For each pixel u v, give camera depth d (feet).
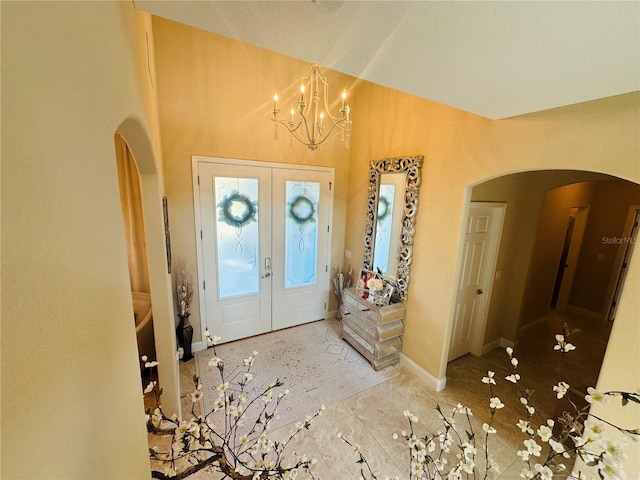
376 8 2.98
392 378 9.80
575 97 4.95
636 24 2.88
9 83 0.98
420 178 9.26
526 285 11.53
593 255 15.06
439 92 5.25
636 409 4.96
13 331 0.97
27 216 1.08
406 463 6.70
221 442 7.09
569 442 7.00
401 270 10.19
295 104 11.08
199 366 10.10
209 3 3.05
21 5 1.07
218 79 9.63
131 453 2.34
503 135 6.90
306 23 3.37
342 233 13.60
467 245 10.15
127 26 3.07
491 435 7.55
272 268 12.13
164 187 9.09
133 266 10.18
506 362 11.01
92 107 1.82
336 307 14.17
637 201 13.73
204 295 10.83
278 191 11.57
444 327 8.90
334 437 7.39
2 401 0.89
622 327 5.06
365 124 11.71
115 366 2.05
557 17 2.89
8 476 0.90
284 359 10.70
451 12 2.96
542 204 10.82
